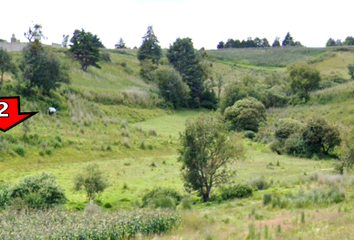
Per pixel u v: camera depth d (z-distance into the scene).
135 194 29.58
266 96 80.12
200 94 88.62
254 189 27.34
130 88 79.50
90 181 27.28
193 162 27.67
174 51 95.12
